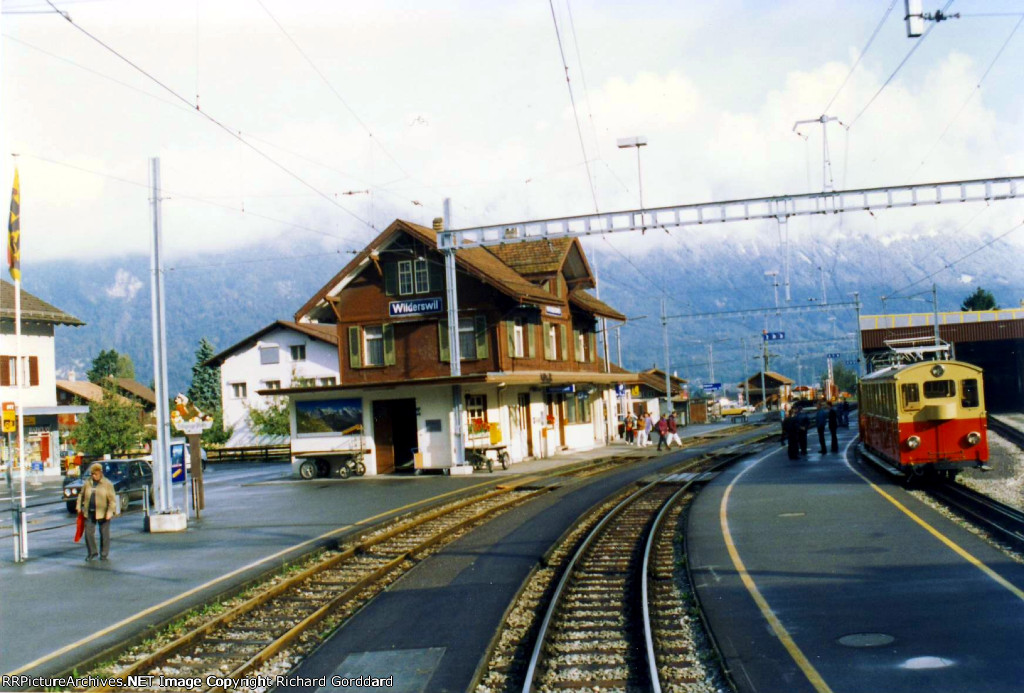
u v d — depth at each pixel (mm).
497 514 21812
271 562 15492
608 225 28922
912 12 16438
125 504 27156
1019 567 11859
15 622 11625
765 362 89062
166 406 21047
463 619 11039
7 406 24844
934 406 20766
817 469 27000
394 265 39062
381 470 34750
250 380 61875
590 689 8266
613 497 24969
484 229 31109
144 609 12070
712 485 24750
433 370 38438
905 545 13883
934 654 8430
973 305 107000
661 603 11625
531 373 37031
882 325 60062
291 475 38188
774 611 10430
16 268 19062
